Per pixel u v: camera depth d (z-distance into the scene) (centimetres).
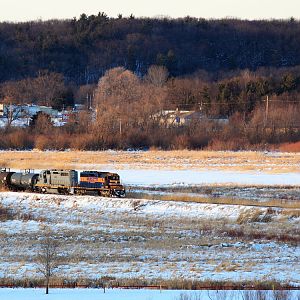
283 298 10612
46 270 13050
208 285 12344
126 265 14512
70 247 16600
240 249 16338
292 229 18662
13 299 11062
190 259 15200
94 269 14038
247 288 12106
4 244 17075
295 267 14325
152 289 12044
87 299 10994
